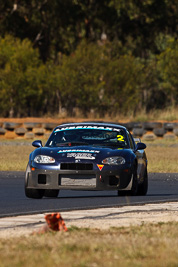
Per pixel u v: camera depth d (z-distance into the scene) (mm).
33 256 18188
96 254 18469
